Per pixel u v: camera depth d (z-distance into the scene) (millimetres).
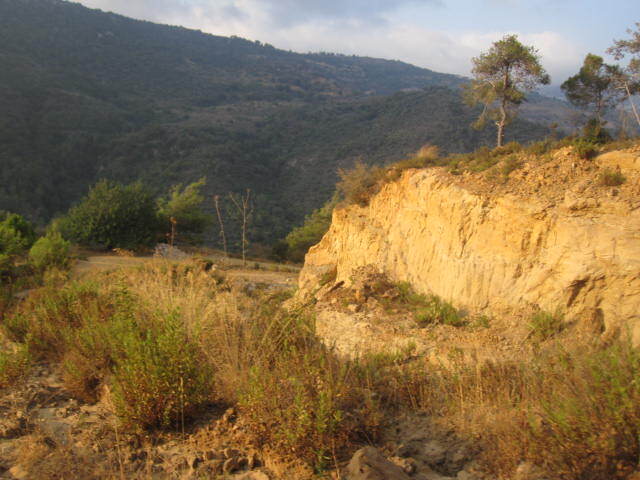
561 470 3330
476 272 7848
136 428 4145
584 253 6363
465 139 87000
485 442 3920
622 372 3637
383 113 127062
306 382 4188
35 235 29578
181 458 3764
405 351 6586
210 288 7949
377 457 3404
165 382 4223
